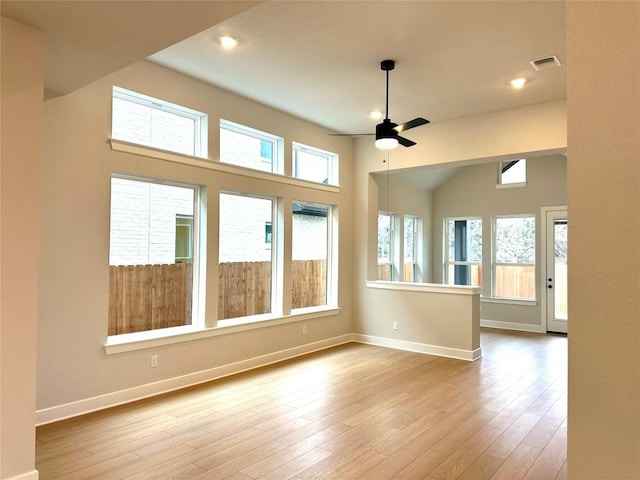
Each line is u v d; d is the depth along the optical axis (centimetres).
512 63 406
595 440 84
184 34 253
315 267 642
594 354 85
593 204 85
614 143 84
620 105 83
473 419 364
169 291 451
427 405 396
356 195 682
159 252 443
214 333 473
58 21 238
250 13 324
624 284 82
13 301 236
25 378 240
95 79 320
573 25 88
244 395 420
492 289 856
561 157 779
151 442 315
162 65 421
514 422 358
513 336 743
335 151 649
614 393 83
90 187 375
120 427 341
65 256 359
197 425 346
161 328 444
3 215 233
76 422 349
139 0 217
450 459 294
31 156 244
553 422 358
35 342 244
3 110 234
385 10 317
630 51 83
